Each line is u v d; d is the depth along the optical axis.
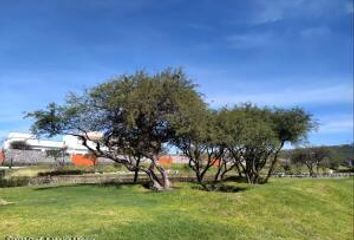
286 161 93.81
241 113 45.78
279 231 24.73
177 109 37.69
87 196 31.30
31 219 20.45
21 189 39.31
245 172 51.31
